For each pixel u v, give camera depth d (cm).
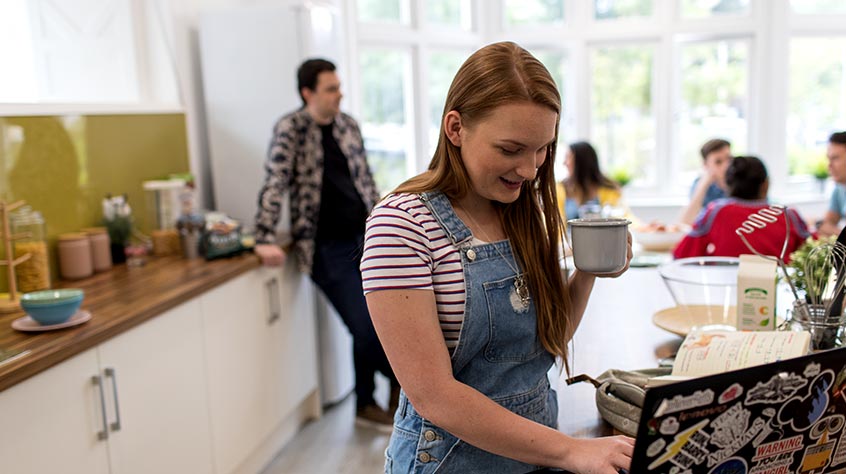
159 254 320
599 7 591
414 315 107
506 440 104
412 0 537
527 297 117
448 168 115
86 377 196
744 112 580
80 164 290
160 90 364
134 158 326
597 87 601
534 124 104
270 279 319
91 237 283
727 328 169
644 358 165
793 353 119
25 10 329
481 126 106
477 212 119
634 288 239
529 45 600
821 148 584
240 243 308
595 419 135
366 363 355
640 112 598
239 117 371
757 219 146
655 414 83
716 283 172
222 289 277
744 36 569
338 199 341
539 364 122
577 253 118
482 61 107
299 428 358
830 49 574
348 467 315
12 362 172
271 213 322
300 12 358
